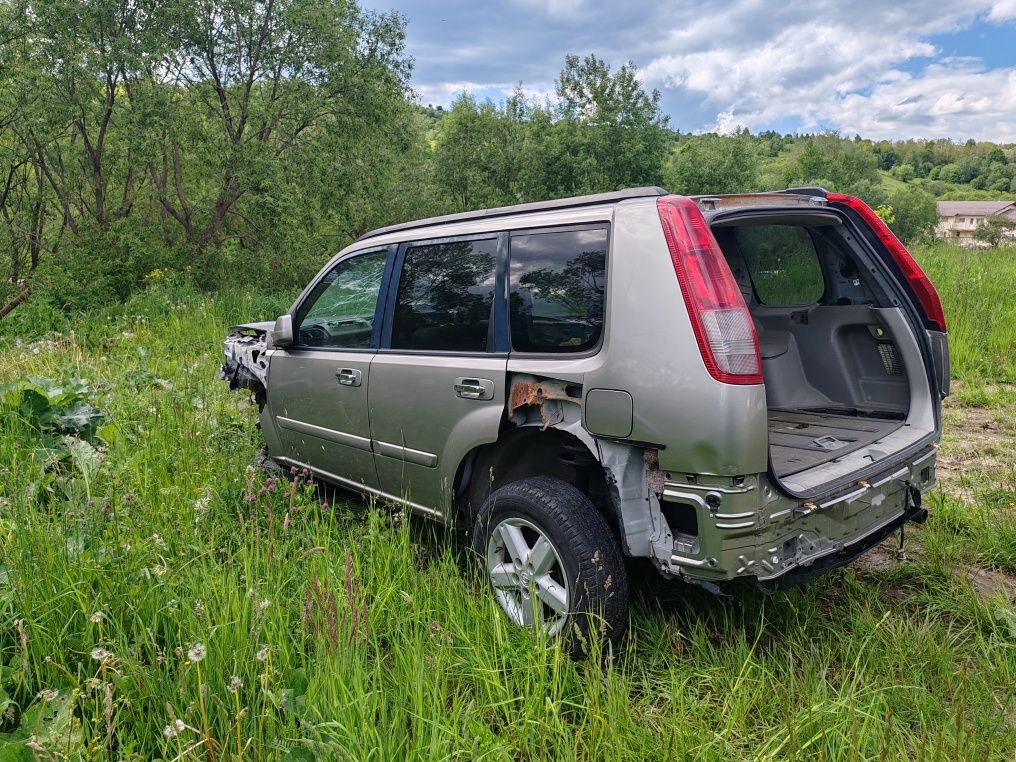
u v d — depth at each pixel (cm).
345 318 415
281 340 436
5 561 297
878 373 376
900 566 356
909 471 323
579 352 293
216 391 671
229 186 1750
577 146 2969
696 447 252
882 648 290
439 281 358
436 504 357
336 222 1942
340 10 1741
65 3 1448
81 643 264
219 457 468
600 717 230
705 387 250
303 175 1791
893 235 352
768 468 253
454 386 334
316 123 1853
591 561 275
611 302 279
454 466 338
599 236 296
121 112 1592
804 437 346
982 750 229
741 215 309
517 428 319
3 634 265
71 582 279
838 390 390
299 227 1770
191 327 1052
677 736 236
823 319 389
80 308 1347
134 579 294
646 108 2947
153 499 381
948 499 434
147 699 240
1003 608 311
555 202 323
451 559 341
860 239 357
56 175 1797
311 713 231
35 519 316
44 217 1834
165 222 1814
